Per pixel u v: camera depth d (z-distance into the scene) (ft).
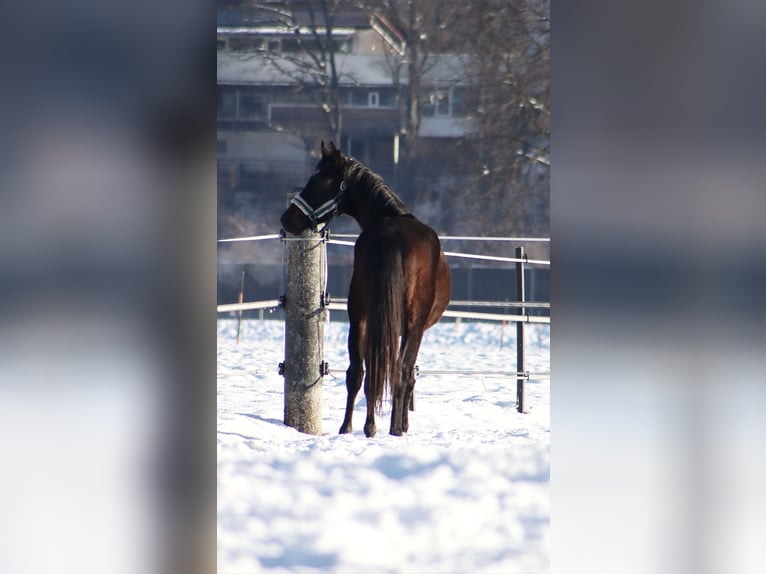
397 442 35.12
